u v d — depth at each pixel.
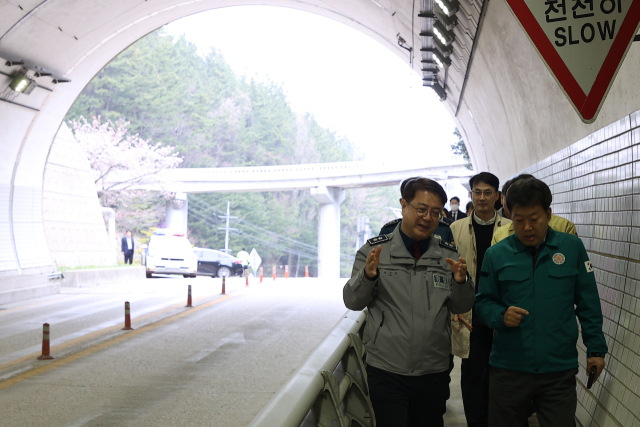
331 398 3.54
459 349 5.73
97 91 79.81
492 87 13.19
